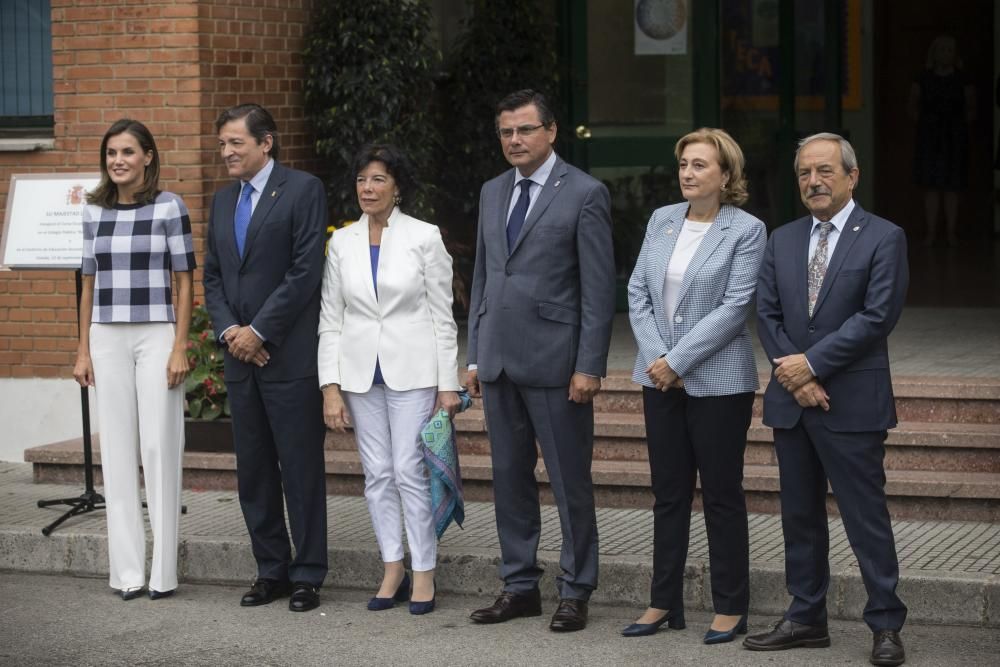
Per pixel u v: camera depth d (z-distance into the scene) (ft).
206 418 28.84
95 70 31.71
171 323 23.61
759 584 22.27
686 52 39.86
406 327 22.58
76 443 30.25
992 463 25.58
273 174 23.00
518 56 37.52
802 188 20.13
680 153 20.79
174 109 31.27
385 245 22.67
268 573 23.53
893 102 55.62
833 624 21.77
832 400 19.80
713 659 20.16
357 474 27.71
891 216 56.24
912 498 25.02
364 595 23.89
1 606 23.40
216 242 23.12
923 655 20.10
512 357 21.59
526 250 21.52
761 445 26.68
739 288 20.56
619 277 39.91
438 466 22.22
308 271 22.63
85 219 23.65
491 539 24.57
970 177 56.24
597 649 20.70
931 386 26.91
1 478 30.45
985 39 55.36
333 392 22.75
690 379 20.54
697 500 26.08
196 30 31.07
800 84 41.39
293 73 33.86
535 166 21.65
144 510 27.27
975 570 21.85
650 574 22.72
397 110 34.04
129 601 23.63
